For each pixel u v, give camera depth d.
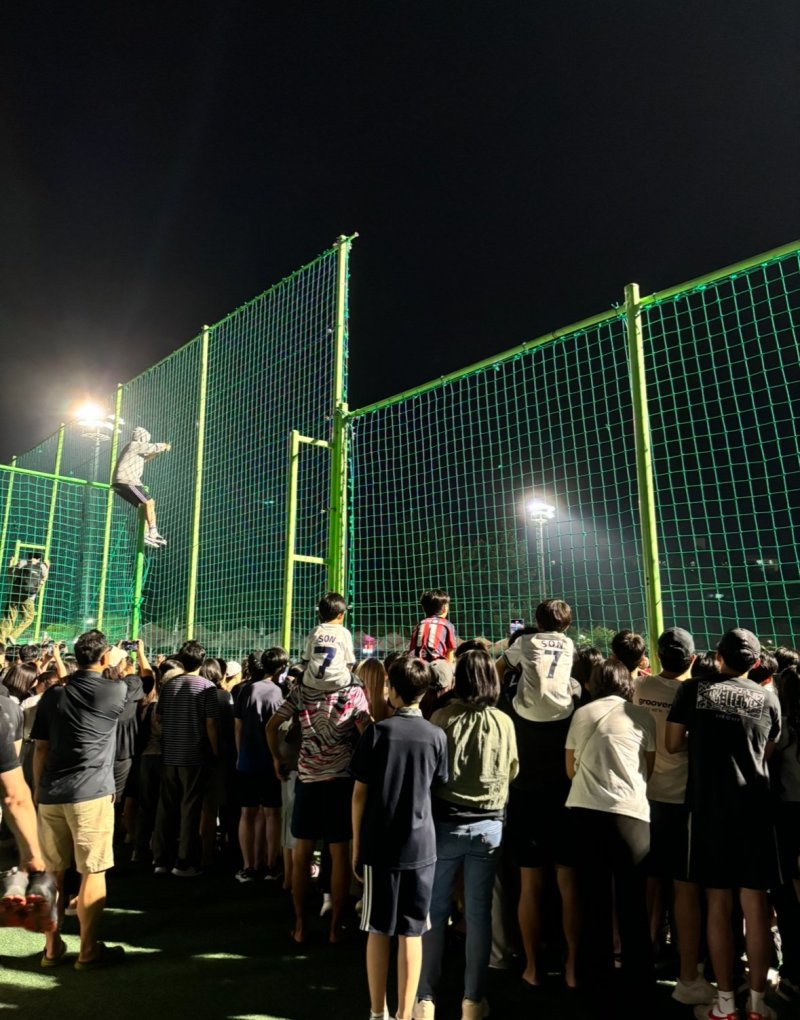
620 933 3.74
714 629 5.21
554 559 6.33
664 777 4.29
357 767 3.71
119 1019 3.80
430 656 5.05
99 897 4.47
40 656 7.81
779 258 4.80
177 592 10.40
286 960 4.59
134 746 6.69
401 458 7.72
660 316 5.59
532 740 4.32
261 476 9.07
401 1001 3.51
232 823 7.27
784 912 4.07
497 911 4.53
